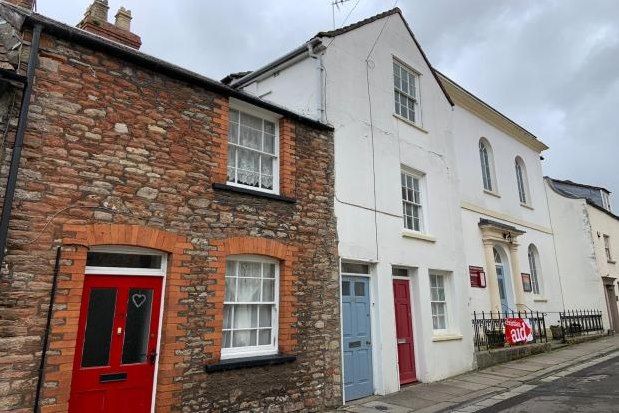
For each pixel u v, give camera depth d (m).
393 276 10.26
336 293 8.54
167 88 6.84
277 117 8.45
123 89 6.36
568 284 20.02
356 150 9.77
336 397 8.05
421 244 10.98
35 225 5.29
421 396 8.76
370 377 9.00
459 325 11.47
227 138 7.48
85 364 5.59
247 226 7.39
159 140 6.59
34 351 5.05
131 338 6.01
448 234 12.03
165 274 6.41
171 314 6.22
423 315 10.45
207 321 6.57
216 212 7.04
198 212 6.81
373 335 9.28
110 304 5.92
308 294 8.05
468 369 11.26
